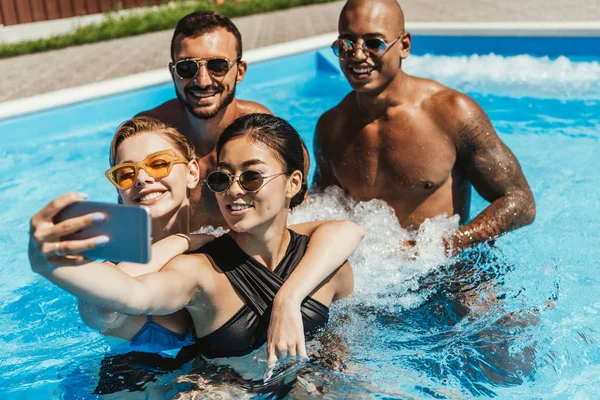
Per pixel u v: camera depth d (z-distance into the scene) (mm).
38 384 3205
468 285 3719
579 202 5051
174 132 3303
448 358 3156
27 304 4031
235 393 2840
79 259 2100
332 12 11734
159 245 2951
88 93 6938
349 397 2838
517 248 4297
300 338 2770
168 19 11500
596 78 7680
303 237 3143
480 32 8523
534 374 3113
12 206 5383
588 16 9305
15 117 6500
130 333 3014
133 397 2914
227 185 2807
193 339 3113
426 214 4176
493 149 4105
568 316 3543
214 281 2875
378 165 4164
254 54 8148
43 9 12938
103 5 13766
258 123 2898
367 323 3365
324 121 4395
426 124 4074
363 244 3990
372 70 3926
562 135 6312
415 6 10797
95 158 6281
